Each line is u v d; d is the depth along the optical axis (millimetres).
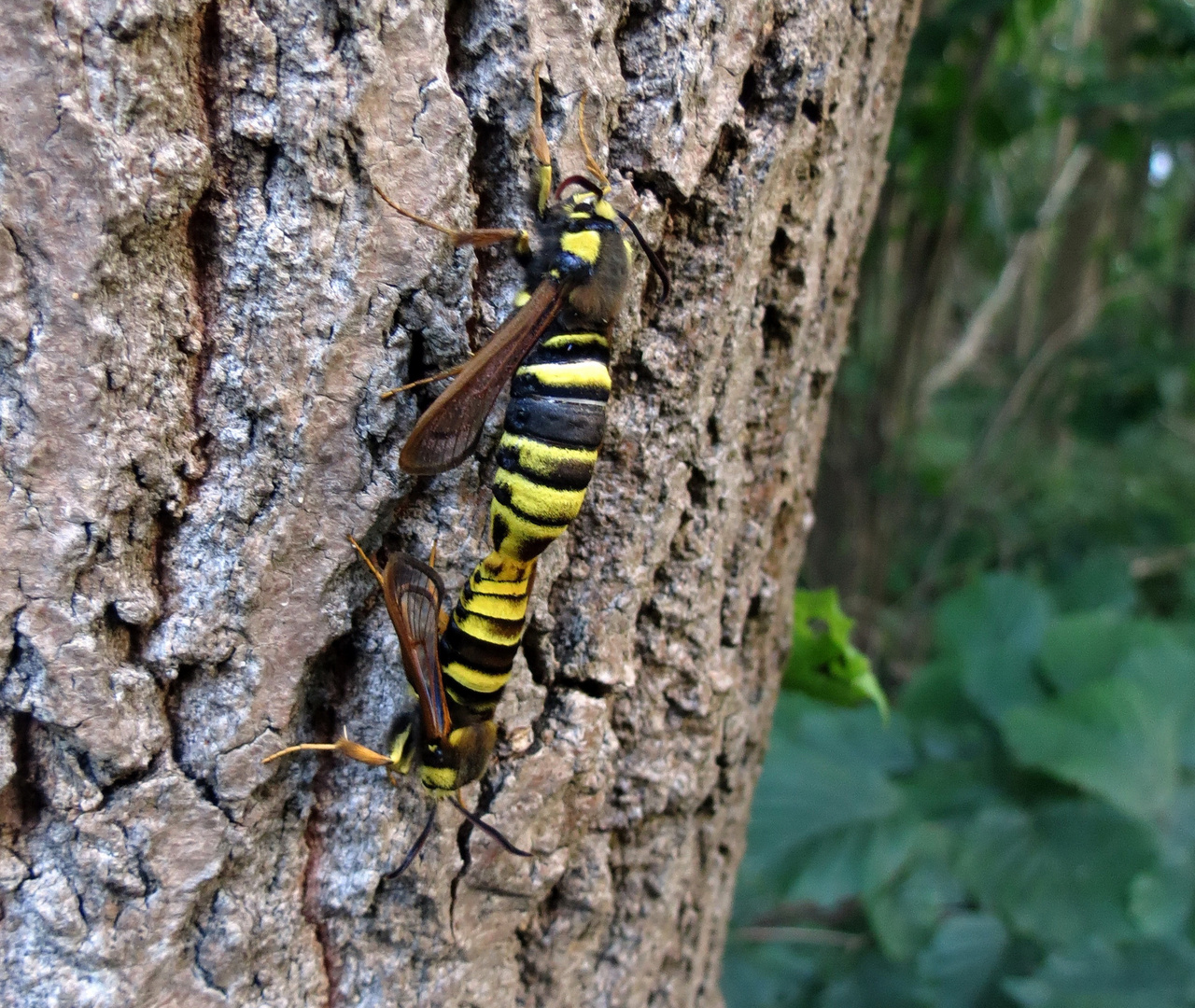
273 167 74
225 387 77
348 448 81
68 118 67
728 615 110
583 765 99
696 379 96
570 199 85
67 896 79
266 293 76
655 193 89
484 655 86
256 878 87
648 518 97
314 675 87
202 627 79
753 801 166
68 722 76
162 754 80
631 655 102
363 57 73
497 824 95
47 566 73
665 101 86
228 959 85
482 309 87
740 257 94
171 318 74
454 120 78
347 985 93
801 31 90
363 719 90
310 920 91
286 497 80
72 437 72
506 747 95
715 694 109
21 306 69
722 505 103
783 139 93
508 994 103
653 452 96
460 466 88
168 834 81
